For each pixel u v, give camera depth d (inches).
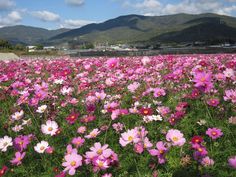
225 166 34.4
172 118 45.3
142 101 60.9
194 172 33.4
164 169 34.9
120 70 91.7
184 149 37.8
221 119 46.6
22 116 51.9
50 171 36.7
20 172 37.3
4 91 69.0
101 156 30.0
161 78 78.7
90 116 47.8
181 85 70.2
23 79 86.4
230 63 65.2
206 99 51.4
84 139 40.6
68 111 58.6
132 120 49.9
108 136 44.6
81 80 81.0
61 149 41.8
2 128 50.7
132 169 35.7
